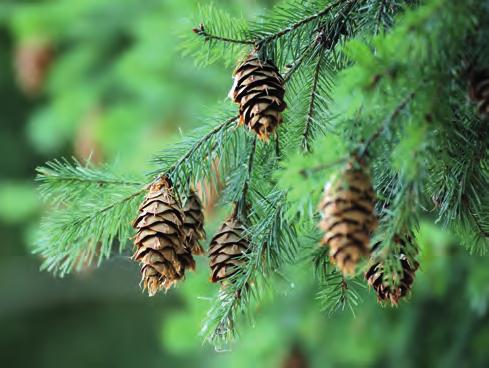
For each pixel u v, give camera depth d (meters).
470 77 0.80
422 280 1.39
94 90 2.16
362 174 0.79
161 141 1.83
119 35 2.16
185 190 0.92
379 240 0.82
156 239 0.88
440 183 0.90
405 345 1.51
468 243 0.95
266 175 0.95
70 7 2.11
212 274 0.92
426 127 0.78
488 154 0.89
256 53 0.90
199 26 0.93
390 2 0.89
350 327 1.62
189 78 1.89
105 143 1.97
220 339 0.92
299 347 1.69
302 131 0.95
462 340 1.45
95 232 0.95
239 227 0.93
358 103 0.79
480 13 0.77
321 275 0.96
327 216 0.79
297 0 0.92
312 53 0.92
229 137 0.93
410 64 0.78
